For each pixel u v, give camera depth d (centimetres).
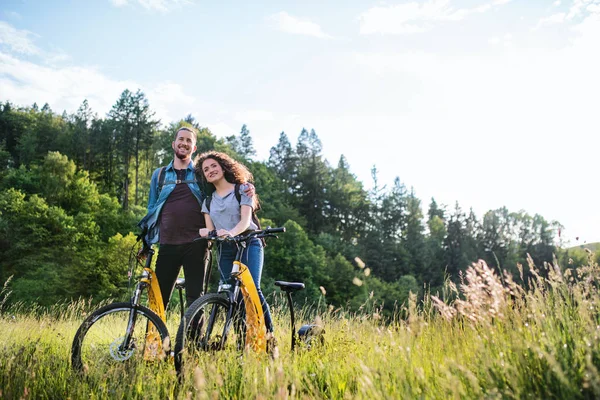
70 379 317
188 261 442
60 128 10006
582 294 275
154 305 405
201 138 8269
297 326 498
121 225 6900
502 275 300
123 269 4847
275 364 300
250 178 447
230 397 282
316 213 10062
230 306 385
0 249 5344
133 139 9006
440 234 11594
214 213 430
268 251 6369
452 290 343
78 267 4878
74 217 6331
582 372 226
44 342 446
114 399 291
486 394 223
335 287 6288
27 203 5803
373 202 11262
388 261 8856
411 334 288
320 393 281
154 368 335
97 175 9100
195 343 352
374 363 290
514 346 247
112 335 354
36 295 4659
